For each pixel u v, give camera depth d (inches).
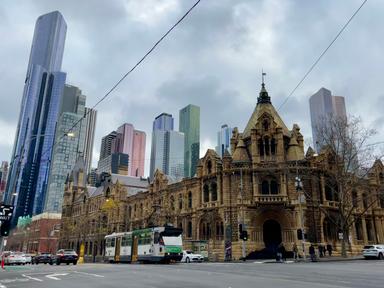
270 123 2529.5
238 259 2150.6
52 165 7249.0
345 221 2090.3
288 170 2305.6
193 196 2773.1
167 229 1812.3
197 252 2292.1
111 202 3641.7
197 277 829.2
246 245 2212.1
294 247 1942.7
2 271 1237.7
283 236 2230.6
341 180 2143.2
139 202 3553.2
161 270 1133.7
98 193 4493.1
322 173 2377.0
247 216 2267.5
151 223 3122.5
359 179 2336.4
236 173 2396.7
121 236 2242.9
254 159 2405.3
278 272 944.9
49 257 2517.2
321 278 734.5
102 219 4128.9
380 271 914.7
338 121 2215.8
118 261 2229.3
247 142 2568.9
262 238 2263.8
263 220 2295.8
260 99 2802.7
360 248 2539.4
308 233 2198.6
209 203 2518.5
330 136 2198.6
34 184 7204.7
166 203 3056.1
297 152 2444.6
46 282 776.9
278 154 2428.6
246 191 2340.1
